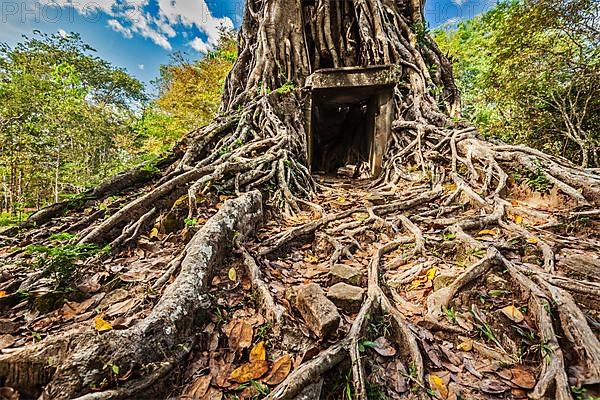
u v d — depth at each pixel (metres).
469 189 3.95
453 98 8.70
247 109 5.94
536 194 3.72
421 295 2.36
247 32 8.59
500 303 2.14
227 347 1.90
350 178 6.67
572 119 9.39
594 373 1.55
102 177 14.59
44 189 19.62
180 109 13.90
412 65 7.29
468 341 1.92
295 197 4.31
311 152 6.50
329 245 3.21
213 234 2.59
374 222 3.60
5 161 15.59
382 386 1.66
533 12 8.90
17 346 1.80
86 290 2.37
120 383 1.49
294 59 7.20
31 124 15.52
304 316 2.01
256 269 2.48
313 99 6.78
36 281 2.43
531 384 1.61
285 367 1.71
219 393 1.60
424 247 2.95
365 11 7.45
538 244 2.64
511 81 10.14
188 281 2.09
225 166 4.04
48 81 16.36
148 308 2.09
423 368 1.72
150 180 4.77
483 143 4.71
